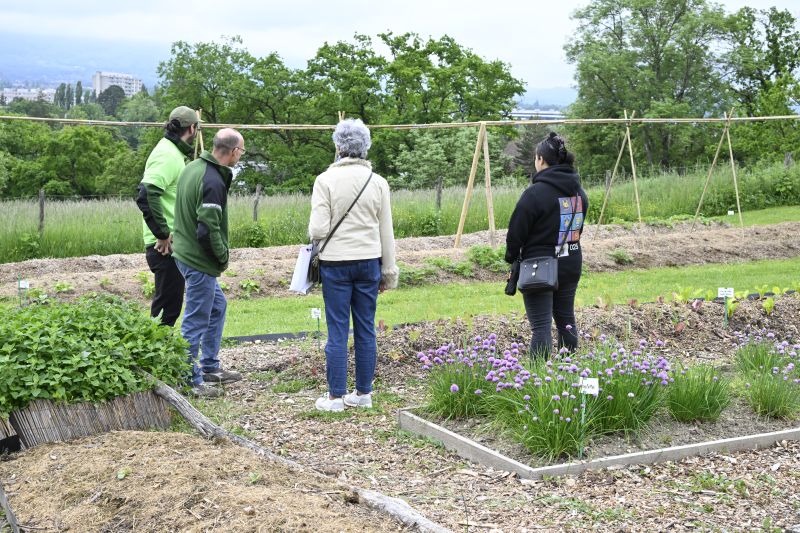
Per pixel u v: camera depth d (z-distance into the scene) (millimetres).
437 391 6102
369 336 6465
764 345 7348
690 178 26281
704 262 16578
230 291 12805
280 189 44156
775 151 40062
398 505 4250
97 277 13227
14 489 4719
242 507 4125
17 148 59594
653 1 57062
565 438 5207
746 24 58375
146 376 5938
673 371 6191
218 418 6211
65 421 5500
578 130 58281
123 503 4371
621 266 15789
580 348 7656
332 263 6242
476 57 48406
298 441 5746
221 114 48094
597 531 4195
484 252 14836
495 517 4367
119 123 13086
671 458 5340
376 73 47438
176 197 6746
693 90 57844
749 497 4711
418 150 43344
